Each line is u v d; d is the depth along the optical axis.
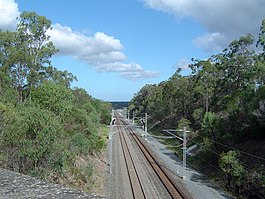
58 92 40.16
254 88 53.53
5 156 24.70
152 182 38.16
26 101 41.28
